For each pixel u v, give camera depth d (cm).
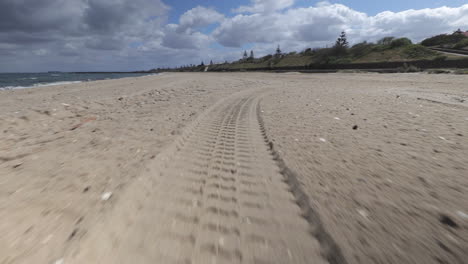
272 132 343
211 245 121
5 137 319
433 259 108
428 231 127
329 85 1384
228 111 538
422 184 178
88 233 126
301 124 393
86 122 418
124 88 1145
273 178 199
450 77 1672
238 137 326
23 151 261
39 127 380
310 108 557
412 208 147
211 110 543
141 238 124
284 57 8519
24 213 142
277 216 146
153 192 172
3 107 594
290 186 184
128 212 146
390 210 146
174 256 113
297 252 116
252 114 500
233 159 243
